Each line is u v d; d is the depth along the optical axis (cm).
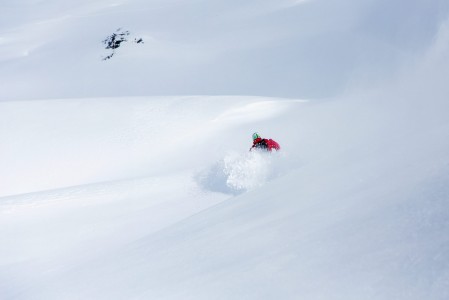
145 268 292
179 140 2611
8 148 2761
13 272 695
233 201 462
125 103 3297
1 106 3422
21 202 1274
